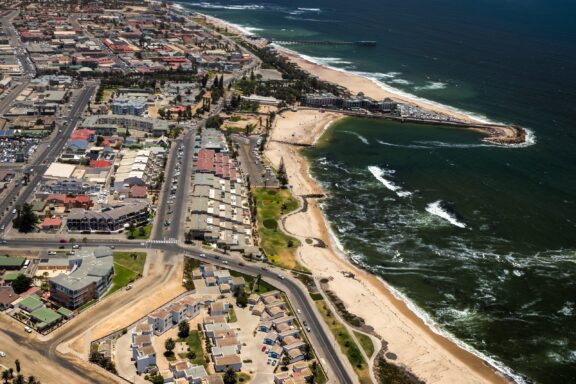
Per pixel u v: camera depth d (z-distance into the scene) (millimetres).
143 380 197750
